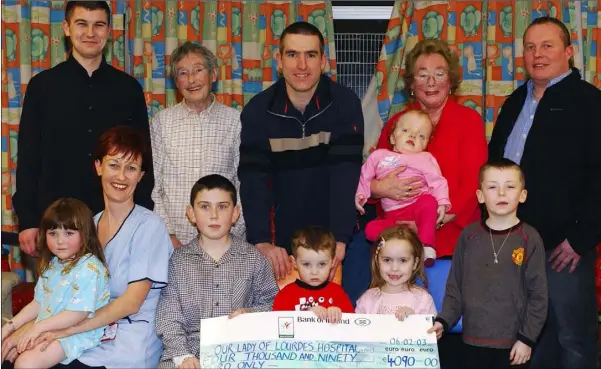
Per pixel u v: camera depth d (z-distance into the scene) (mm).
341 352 2873
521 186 3086
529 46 3430
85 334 2945
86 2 3521
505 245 3062
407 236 3127
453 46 4938
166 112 3762
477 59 4965
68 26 3582
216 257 3182
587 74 4953
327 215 3451
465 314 3090
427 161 3436
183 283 3131
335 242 3191
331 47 4977
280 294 3141
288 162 3471
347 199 3373
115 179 3080
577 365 3334
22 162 3529
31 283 4188
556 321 3287
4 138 4969
